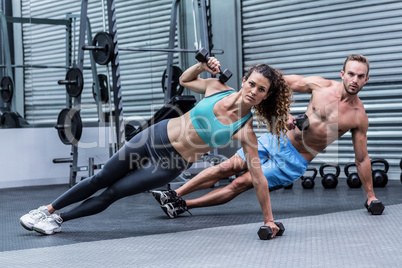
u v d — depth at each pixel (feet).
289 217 10.59
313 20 19.48
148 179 8.75
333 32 19.04
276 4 20.34
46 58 19.67
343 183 16.89
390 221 9.68
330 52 19.16
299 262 6.81
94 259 7.29
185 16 20.58
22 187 18.37
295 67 20.04
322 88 10.74
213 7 21.90
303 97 19.56
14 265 7.05
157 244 8.21
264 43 20.79
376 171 15.43
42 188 17.99
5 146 18.57
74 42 19.79
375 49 18.15
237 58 21.48
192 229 9.52
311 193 14.55
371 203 10.49
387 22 17.88
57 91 19.98
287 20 20.12
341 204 12.26
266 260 6.97
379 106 18.08
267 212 8.53
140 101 20.62
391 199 12.78
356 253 7.23
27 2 19.40
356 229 9.00
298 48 19.92
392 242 7.87
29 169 18.97
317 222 9.82
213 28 21.99
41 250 7.97
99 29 20.88
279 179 10.68
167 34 20.51
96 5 20.90
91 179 9.05
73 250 7.91
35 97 19.43
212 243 8.19
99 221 10.66
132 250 7.81
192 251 7.65
